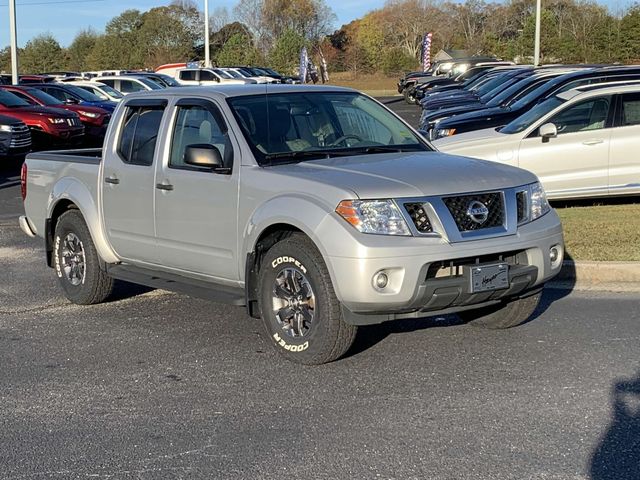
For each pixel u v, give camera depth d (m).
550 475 4.31
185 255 6.89
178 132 7.00
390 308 5.57
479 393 5.48
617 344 6.45
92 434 5.00
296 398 5.48
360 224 5.52
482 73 31.00
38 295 8.51
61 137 22.89
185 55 72.75
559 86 15.32
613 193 11.80
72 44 85.31
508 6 77.88
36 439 4.94
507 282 5.82
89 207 7.75
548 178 11.84
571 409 5.18
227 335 6.95
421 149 7.00
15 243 11.18
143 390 5.72
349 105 7.21
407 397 5.45
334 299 5.73
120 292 8.56
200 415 5.25
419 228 5.59
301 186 5.88
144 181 7.16
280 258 5.98
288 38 64.50
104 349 6.66
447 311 5.82
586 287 8.25
